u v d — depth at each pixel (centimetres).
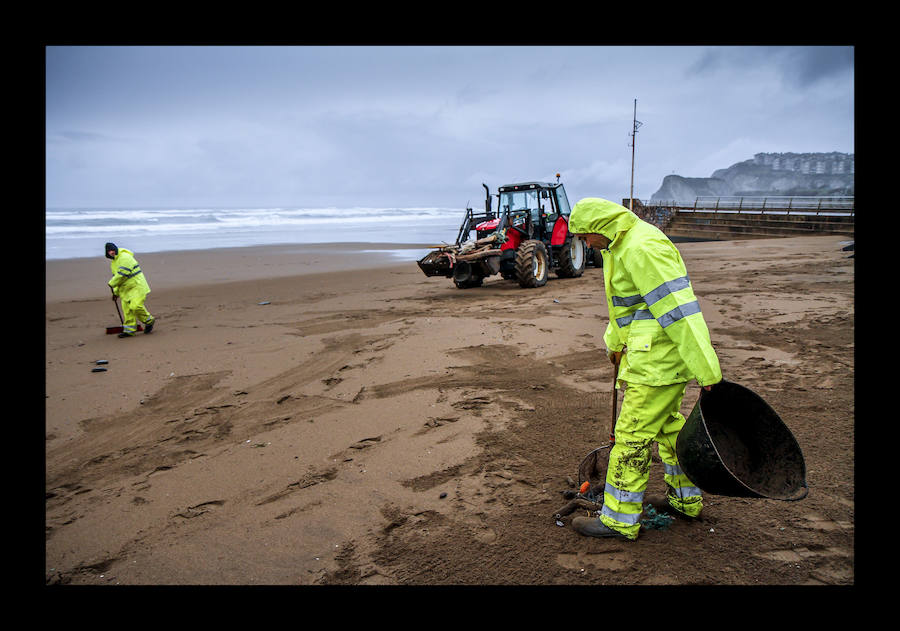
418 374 650
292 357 759
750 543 303
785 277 1224
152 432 520
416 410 535
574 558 297
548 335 794
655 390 289
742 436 310
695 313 268
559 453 428
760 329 770
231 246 3066
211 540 334
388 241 3512
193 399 609
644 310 294
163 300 1372
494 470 405
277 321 1036
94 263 2161
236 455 458
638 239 285
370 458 437
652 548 302
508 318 925
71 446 492
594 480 375
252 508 370
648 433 297
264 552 318
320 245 3138
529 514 344
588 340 763
